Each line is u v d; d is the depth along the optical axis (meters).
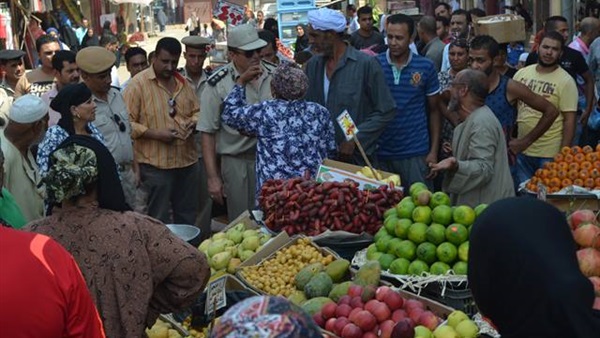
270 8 35.03
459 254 4.79
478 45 6.90
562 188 6.09
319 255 5.30
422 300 4.54
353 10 22.45
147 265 3.62
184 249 3.68
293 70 6.08
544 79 7.50
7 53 8.46
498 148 5.66
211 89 7.13
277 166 6.05
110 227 3.60
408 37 7.19
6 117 7.42
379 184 5.81
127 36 35.31
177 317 4.93
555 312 2.06
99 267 3.55
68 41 21.92
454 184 5.64
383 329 4.27
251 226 5.96
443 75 8.19
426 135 7.41
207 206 8.45
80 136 3.69
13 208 4.73
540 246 2.10
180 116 7.99
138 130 7.81
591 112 9.11
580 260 4.25
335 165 6.09
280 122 6.04
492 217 2.17
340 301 4.50
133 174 7.21
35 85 8.52
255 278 5.23
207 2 41.75
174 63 7.87
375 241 5.21
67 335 2.96
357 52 6.91
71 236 3.58
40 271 2.90
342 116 6.04
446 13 13.66
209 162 7.20
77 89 5.71
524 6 19.19
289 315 1.86
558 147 7.52
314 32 6.88
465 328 4.26
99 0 34.59
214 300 4.66
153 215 8.02
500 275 2.13
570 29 15.88
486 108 5.70
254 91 7.12
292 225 5.63
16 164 5.48
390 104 6.89
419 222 4.94
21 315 2.83
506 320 2.14
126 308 3.56
